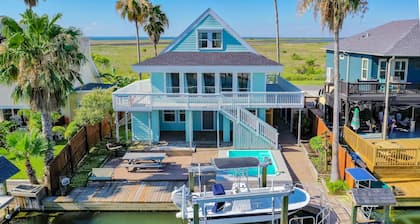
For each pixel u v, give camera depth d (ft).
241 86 71.41
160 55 74.49
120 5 102.73
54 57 47.75
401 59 70.69
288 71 201.26
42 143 47.11
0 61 46.80
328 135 59.93
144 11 104.17
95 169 51.96
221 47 75.66
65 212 45.44
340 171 51.80
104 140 73.51
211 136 73.05
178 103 67.77
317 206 43.24
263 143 64.95
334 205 43.80
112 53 323.37
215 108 66.13
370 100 65.62
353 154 50.39
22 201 45.32
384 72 72.18
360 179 41.60
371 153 49.85
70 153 55.47
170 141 69.87
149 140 70.13
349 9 42.65
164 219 43.70
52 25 49.47
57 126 75.51
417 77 71.20
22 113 75.46
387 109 62.90
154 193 47.78
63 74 50.57
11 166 45.96
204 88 71.05
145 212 45.32
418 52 63.05
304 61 255.29
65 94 51.24
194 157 61.36
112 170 52.08
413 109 69.26
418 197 42.93
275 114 90.22
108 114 71.92
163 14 116.26
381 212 42.57
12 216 44.32
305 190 48.14
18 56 46.09
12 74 47.88
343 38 104.17
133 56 298.35
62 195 47.16
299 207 41.11
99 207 45.50
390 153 49.03
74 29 52.70
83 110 66.23
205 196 38.86
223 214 39.63
